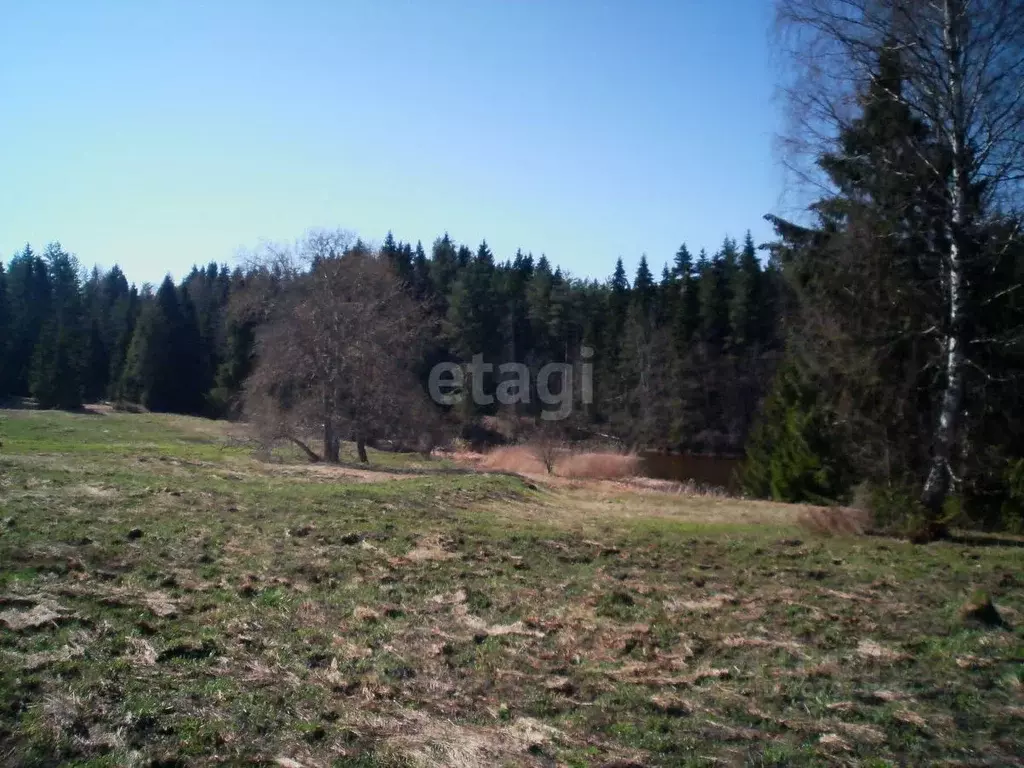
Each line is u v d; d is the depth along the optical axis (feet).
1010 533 44.09
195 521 34.78
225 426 136.46
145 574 25.63
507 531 39.34
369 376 92.84
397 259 177.27
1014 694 18.99
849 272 45.32
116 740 13.99
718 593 28.55
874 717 17.51
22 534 28.40
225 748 14.28
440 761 14.55
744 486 86.38
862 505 44.45
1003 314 42.98
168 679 17.13
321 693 17.46
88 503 36.27
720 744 15.99
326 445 91.81
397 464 100.99
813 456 68.39
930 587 29.63
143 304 219.82
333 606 24.57
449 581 28.53
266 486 49.83
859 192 44.88
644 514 54.39
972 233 40.45
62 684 16.14
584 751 15.39
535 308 187.93
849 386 47.06
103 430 112.47
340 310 90.79
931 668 20.76
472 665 20.27
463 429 152.76
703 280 172.86
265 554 30.27
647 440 161.89
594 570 31.73
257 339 96.12
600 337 181.88
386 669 19.42
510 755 15.05
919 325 44.39
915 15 40.09
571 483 85.05
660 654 21.80
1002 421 45.11
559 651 21.71
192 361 194.18
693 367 161.17
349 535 34.40
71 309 212.43
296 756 14.26
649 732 16.47
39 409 156.04
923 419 46.26
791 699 18.58
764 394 147.43
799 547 37.96
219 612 22.57
